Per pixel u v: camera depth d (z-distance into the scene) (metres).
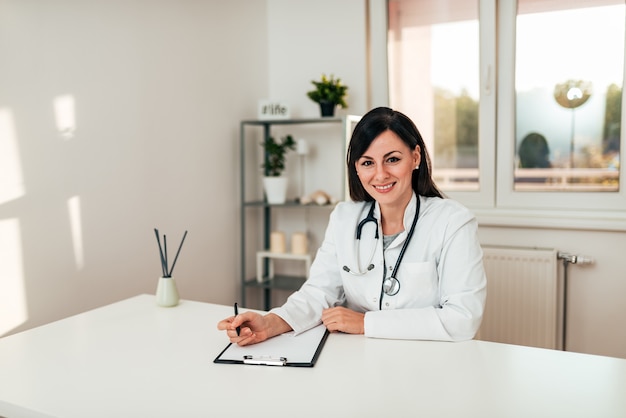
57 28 2.11
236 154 3.19
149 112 2.56
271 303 3.56
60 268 2.16
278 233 3.26
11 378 1.20
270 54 3.43
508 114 2.85
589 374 1.19
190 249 2.86
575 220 2.67
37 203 2.07
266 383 1.16
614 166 2.69
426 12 2.99
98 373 1.23
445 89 3.00
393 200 1.52
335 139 3.27
